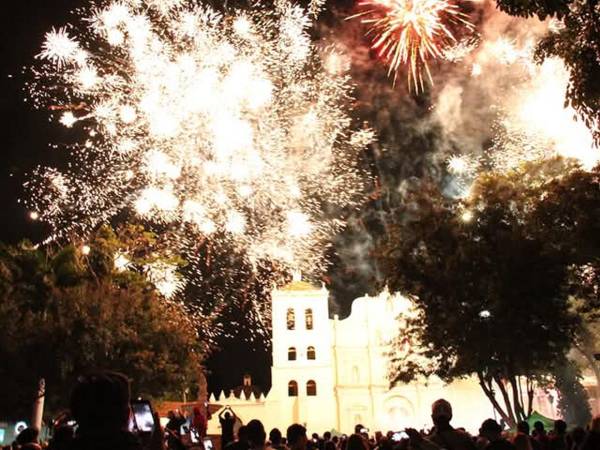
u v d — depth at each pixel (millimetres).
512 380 27047
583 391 52625
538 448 14023
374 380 75875
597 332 36875
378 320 78250
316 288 80375
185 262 39969
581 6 14750
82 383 4020
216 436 42188
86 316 30203
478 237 27859
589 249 24219
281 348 77938
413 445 9938
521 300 26328
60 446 5730
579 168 27766
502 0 13828
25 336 29406
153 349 34000
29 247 32781
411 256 29266
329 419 75188
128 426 4051
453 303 27703
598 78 14922
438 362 31484
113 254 36344
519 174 28797
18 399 29641
